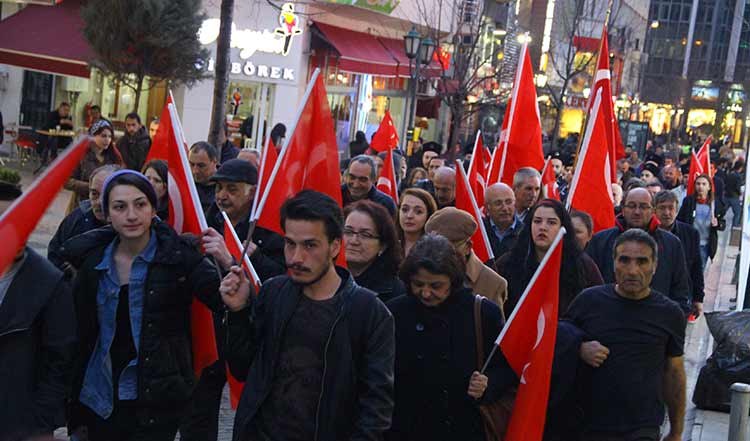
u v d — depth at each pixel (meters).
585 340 5.64
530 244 6.91
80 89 25.28
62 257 5.07
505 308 6.94
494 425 5.20
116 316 4.99
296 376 4.24
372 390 4.22
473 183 10.45
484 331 5.07
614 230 8.48
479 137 10.51
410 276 4.96
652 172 19.80
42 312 4.50
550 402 5.58
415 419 5.09
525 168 9.32
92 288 5.03
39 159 22.44
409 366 5.06
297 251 4.20
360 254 5.64
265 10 27.00
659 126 81.19
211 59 25.80
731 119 88.75
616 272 5.67
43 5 23.00
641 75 76.94
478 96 40.56
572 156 23.20
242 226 7.00
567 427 5.74
